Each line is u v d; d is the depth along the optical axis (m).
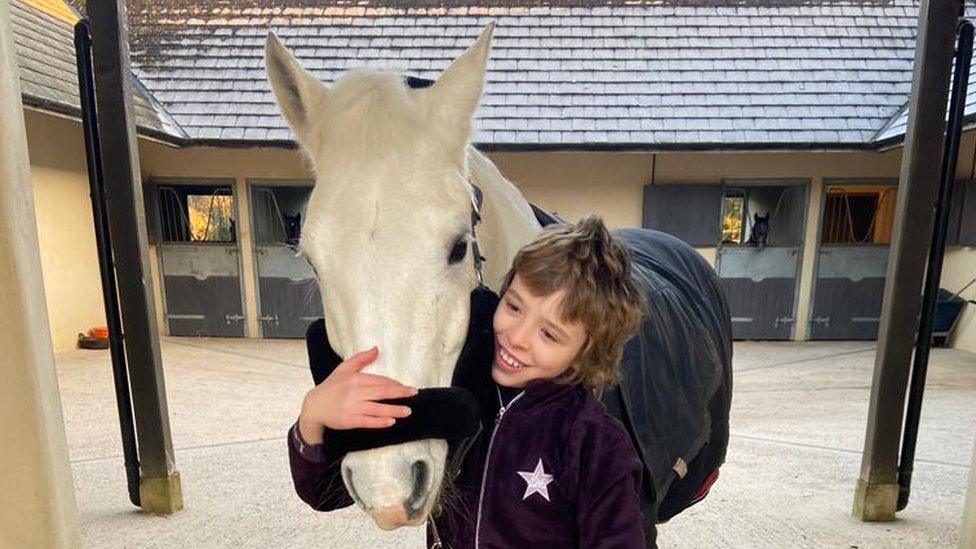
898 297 2.08
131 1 6.42
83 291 5.48
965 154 5.44
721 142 5.28
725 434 1.47
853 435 3.21
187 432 3.21
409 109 0.80
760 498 2.42
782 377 4.59
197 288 6.07
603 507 0.77
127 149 2.06
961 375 4.51
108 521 2.23
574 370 0.82
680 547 2.05
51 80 4.57
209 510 2.32
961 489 2.51
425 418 0.73
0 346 1.14
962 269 5.50
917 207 2.02
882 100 5.65
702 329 1.31
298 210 5.99
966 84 1.96
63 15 5.93
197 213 6.05
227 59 6.04
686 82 5.89
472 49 0.88
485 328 0.87
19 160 1.12
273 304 6.08
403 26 6.34
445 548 0.95
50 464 1.20
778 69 5.98
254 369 4.75
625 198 5.89
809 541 2.09
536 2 6.55
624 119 5.54
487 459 0.84
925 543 2.08
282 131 5.41
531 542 0.82
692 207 5.79
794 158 5.68
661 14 6.50
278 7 6.49
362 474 0.73
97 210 2.11
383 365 0.73
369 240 0.74
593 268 0.76
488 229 1.06
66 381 4.16
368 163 0.76
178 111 5.56
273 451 2.92
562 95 5.77
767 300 6.01
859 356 5.33
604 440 0.80
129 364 2.19
